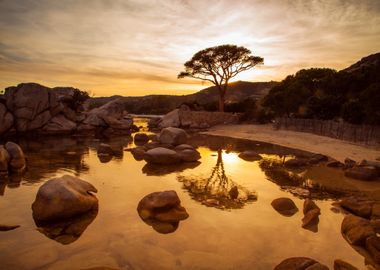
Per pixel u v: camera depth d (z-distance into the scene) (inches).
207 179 455.8
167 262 209.5
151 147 748.0
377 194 379.6
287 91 1312.7
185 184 424.8
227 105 1824.6
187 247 232.2
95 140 983.6
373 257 216.1
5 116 954.1
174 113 1585.9
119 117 1395.2
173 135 820.6
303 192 385.1
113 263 207.0
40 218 277.1
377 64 1075.9
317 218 295.6
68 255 216.8
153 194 315.9
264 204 339.0
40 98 1061.1
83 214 296.8
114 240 242.1
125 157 649.6
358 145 757.3
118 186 405.4
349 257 218.1
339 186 418.9
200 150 790.5
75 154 671.8
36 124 1047.6
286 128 1206.3
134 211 307.6
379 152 655.1
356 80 1066.7
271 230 266.5
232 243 240.1
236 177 471.8
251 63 1658.5
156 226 271.0
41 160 589.3
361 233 239.9
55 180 306.8
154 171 507.8
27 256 214.2
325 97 1083.3
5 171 444.5
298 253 224.5
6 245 231.0
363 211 299.7
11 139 927.0
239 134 1206.9
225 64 1665.8
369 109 807.7
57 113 1161.4
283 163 598.5
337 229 269.4
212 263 209.0
